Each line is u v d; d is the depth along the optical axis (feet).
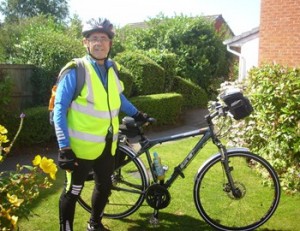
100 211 11.01
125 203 12.44
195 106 44.57
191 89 44.01
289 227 11.95
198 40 49.98
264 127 16.46
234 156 11.88
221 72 53.67
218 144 11.85
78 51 27.35
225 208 12.81
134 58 35.12
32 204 13.29
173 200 13.87
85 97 9.55
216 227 11.87
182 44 49.01
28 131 22.53
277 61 30.60
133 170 12.19
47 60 26.61
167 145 22.89
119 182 12.22
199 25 50.21
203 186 12.89
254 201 13.41
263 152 16.66
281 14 30.12
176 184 15.53
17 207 7.23
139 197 12.20
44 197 13.99
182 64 48.24
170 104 33.42
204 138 11.88
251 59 43.34
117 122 10.39
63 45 27.17
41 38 27.71
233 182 11.92
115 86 10.17
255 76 18.10
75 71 9.49
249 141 17.94
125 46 49.88
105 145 10.14
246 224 12.09
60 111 9.29
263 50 31.53
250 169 13.99
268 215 11.97
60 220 10.47
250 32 42.80
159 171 11.88
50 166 7.44
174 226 12.00
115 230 11.73
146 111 30.76
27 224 11.86
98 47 9.68
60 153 9.29
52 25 50.03
